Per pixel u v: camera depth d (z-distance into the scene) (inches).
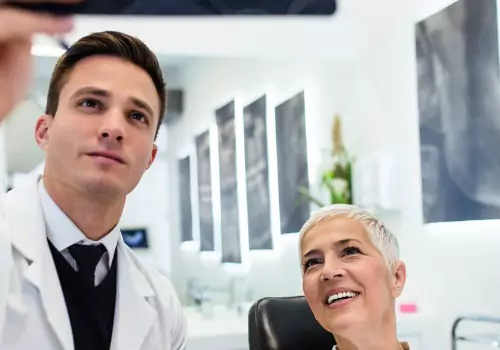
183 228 173.8
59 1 12.6
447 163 107.4
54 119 37.3
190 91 173.9
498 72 95.7
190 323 119.7
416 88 116.2
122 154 35.8
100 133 35.2
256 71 158.4
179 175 174.4
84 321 41.4
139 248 169.8
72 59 37.1
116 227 43.0
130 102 36.4
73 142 35.7
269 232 149.0
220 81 170.2
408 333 108.6
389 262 55.5
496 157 95.8
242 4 16.4
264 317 65.8
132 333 43.1
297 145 143.0
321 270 54.8
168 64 172.6
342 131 137.7
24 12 12.4
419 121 115.1
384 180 122.6
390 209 124.0
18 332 39.0
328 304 54.5
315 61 140.6
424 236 115.4
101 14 13.7
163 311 46.7
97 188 36.5
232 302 150.6
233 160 164.6
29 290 39.9
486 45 98.7
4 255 39.4
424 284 115.3
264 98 155.0
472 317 89.1
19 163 133.5
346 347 55.9
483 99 98.9
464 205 103.1
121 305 43.3
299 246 57.9
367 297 53.5
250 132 158.6
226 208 167.0
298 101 144.1
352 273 53.3
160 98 40.2
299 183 140.7
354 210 56.4
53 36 12.9
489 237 97.9
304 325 66.1
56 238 41.6
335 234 54.8
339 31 132.9
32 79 14.2
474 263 101.4
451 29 106.9
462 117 103.9
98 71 36.4
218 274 169.5
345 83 136.3
